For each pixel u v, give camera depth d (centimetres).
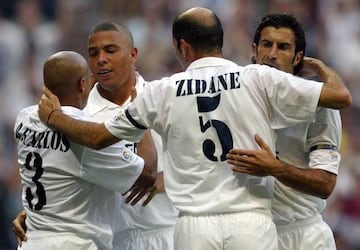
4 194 4706
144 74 5894
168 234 2650
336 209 4828
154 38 6147
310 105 2156
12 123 5684
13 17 6456
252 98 2191
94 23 6284
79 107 2372
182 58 2291
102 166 2330
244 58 6072
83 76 2356
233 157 2159
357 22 6500
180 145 2220
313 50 6312
